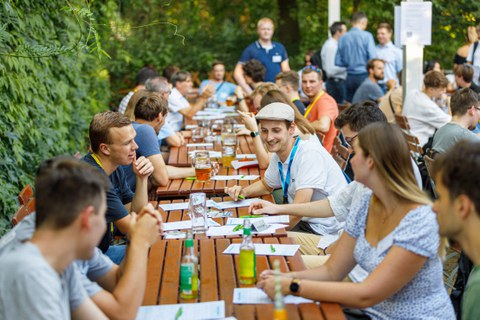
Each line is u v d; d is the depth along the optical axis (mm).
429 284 2539
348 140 4211
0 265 1976
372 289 2490
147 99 5180
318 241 3898
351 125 4156
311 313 2463
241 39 16812
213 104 10102
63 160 2094
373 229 2674
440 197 2242
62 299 2035
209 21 17219
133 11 15336
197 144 6625
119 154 3568
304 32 17203
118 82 14703
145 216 2533
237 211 4000
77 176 2033
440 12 14641
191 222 3680
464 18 14586
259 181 4410
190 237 2678
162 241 3373
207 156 4906
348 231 2789
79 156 5094
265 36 10383
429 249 2461
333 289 2525
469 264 3211
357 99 9258
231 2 17297
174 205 4164
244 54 10477
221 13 17312
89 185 2039
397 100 8773
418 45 7773
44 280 1957
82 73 8742
